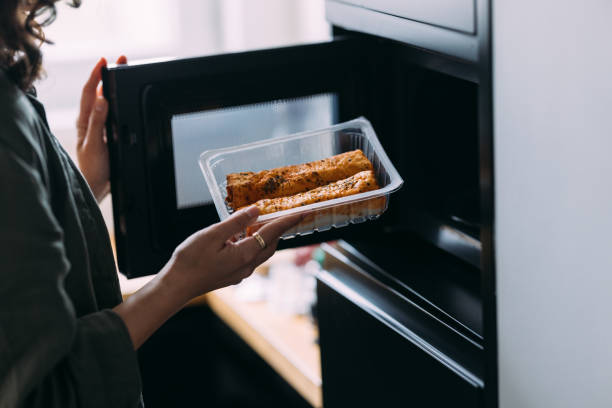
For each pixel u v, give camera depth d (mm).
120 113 992
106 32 2578
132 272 1052
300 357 1717
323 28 2408
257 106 1060
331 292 1161
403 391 1030
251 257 852
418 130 1120
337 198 907
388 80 1108
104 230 854
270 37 2582
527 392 846
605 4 669
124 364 766
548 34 730
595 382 760
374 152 1007
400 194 1157
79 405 750
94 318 765
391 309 1049
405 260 1090
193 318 2178
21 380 677
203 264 820
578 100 713
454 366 930
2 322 669
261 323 1874
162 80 999
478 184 1146
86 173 1083
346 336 1146
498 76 800
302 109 1084
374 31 1024
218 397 2199
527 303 820
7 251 669
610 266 716
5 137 687
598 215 717
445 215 1091
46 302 684
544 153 760
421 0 906
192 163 1049
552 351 800
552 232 771
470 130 1146
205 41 2672
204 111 1033
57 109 2570
